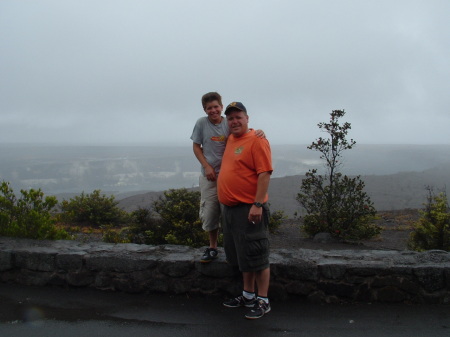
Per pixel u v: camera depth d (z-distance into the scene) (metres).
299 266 4.00
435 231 7.18
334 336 3.28
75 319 3.60
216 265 4.10
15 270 4.47
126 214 12.95
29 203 5.63
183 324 3.51
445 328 3.41
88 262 4.29
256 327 3.46
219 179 3.69
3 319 3.58
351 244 9.19
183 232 7.59
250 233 3.57
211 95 3.91
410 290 3.90
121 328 3.42
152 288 4.21
